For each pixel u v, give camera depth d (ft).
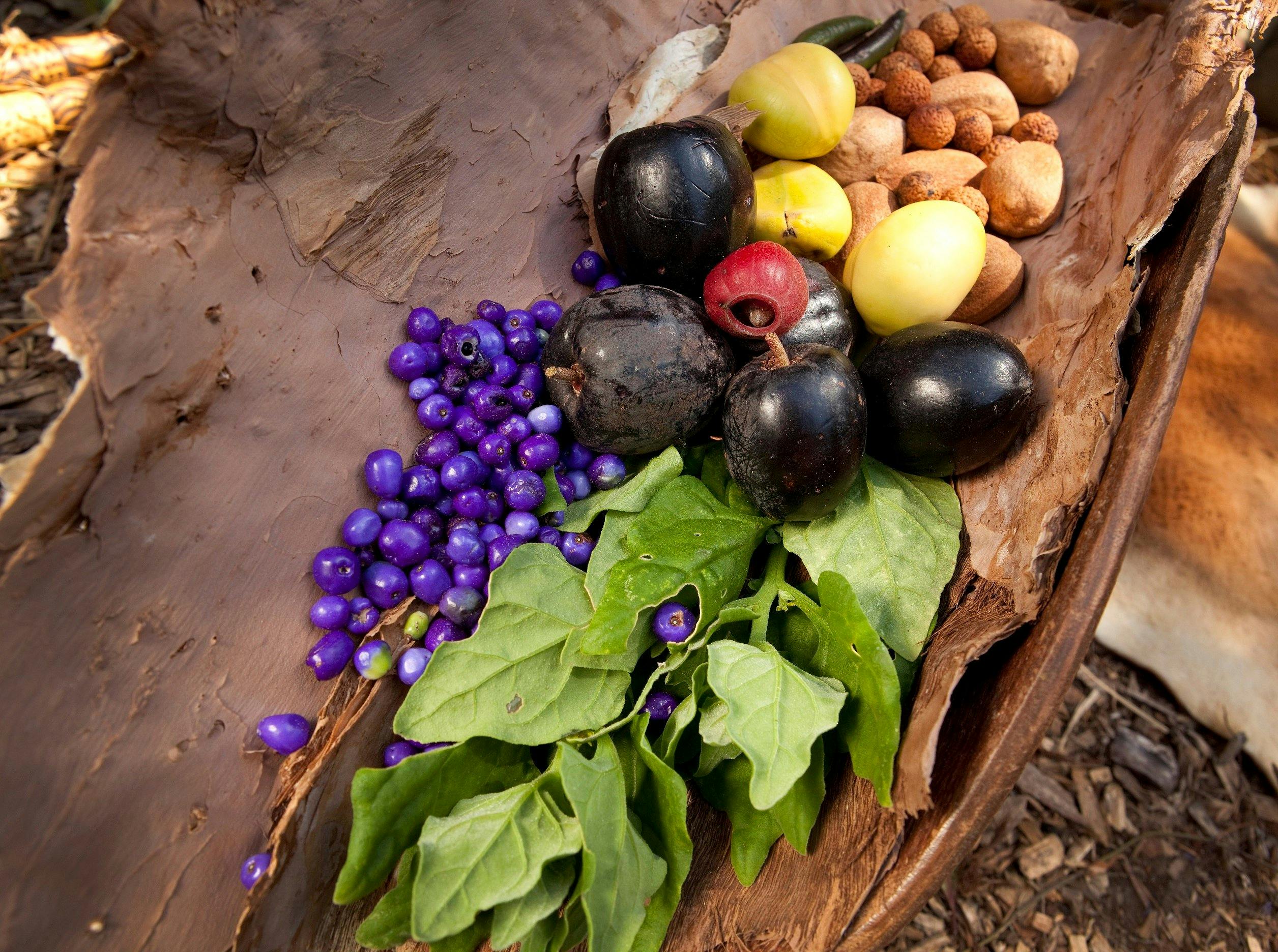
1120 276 0.86
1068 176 1.09
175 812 0.72
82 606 0.67
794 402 0.76
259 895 0.69
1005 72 1.15
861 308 0.99
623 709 0.80
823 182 1.03
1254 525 1.23
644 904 0.72
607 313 0.83
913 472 0.89
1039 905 1.15
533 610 0.80
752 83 1.01
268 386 0.78
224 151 0.72
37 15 0.97
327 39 0.75
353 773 0.77
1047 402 0.88
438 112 0.87
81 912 0.68
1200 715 1.27
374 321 0.86
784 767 0.70
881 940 0.73
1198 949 1.13
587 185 1.01
